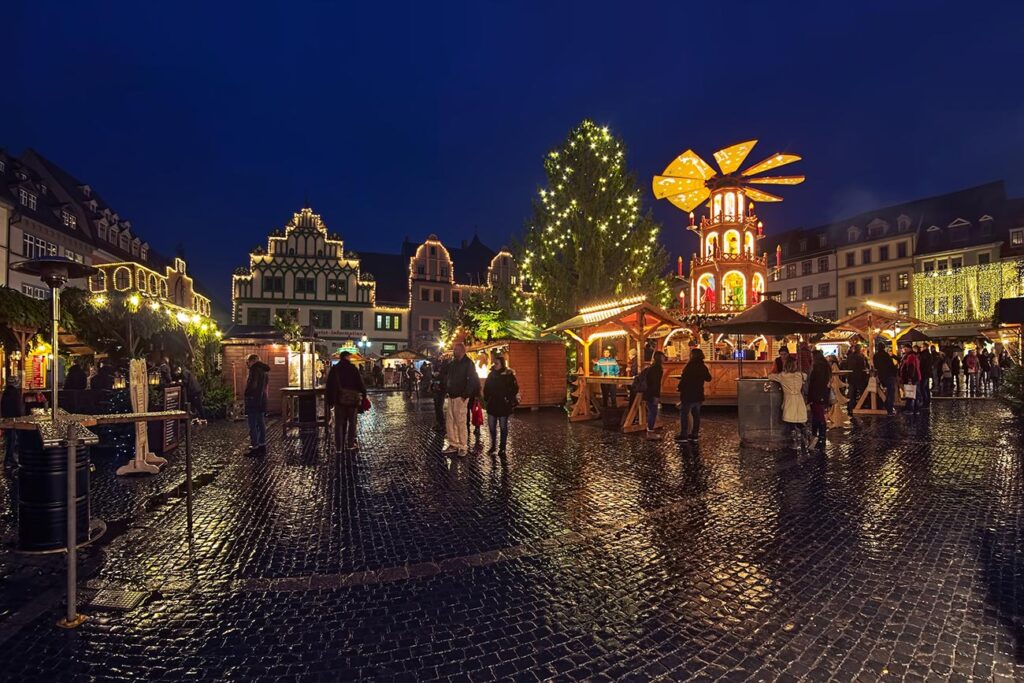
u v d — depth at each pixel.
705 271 25.00
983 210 50.38
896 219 54.53
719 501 6.57
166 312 14.42
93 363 15.10
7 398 10.60
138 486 7.66
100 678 3.13
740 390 10.57
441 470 8.61
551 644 3.44
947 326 47.75
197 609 3.96
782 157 22.95
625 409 13.19
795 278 62.44
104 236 43.81
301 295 51.09
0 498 7.04
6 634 3.62
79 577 4.52
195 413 14.96
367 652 3.37
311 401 14.13
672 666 3.18
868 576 4.36
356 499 6.92
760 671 3.11
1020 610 3.76
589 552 5.01
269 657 3.33
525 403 18.53
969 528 5.44
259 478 8.16
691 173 25.02
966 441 10.48
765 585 4.24
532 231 21.47
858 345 16.56
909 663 3.16
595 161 20.45
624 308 13.91
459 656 3.31
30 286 32.97
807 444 10.31
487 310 21.84
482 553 5.01
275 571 4.64
